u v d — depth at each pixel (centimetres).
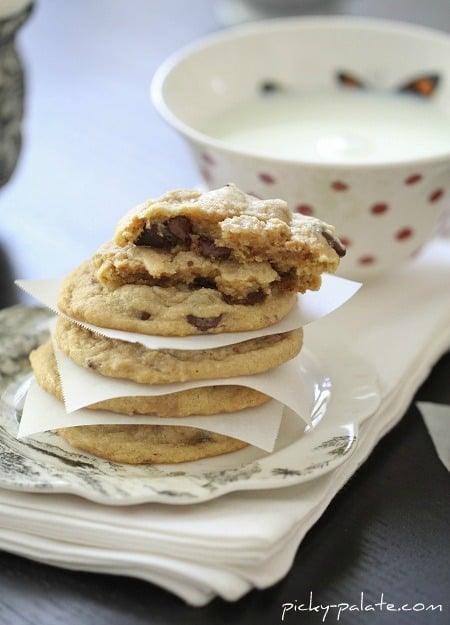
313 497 43
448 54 58
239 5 84
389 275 56
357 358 49
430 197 52
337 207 52
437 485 45
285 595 41
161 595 41
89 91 74
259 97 60
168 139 68
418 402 49
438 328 52
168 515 42
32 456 44
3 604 41
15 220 60
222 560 41
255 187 52
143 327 44
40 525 42
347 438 45
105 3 91
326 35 59
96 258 45
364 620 41
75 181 63
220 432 45
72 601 41
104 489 42
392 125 57
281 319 46
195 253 45
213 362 44
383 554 43
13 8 55
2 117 56
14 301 54
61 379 45
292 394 45
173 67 57
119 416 45
